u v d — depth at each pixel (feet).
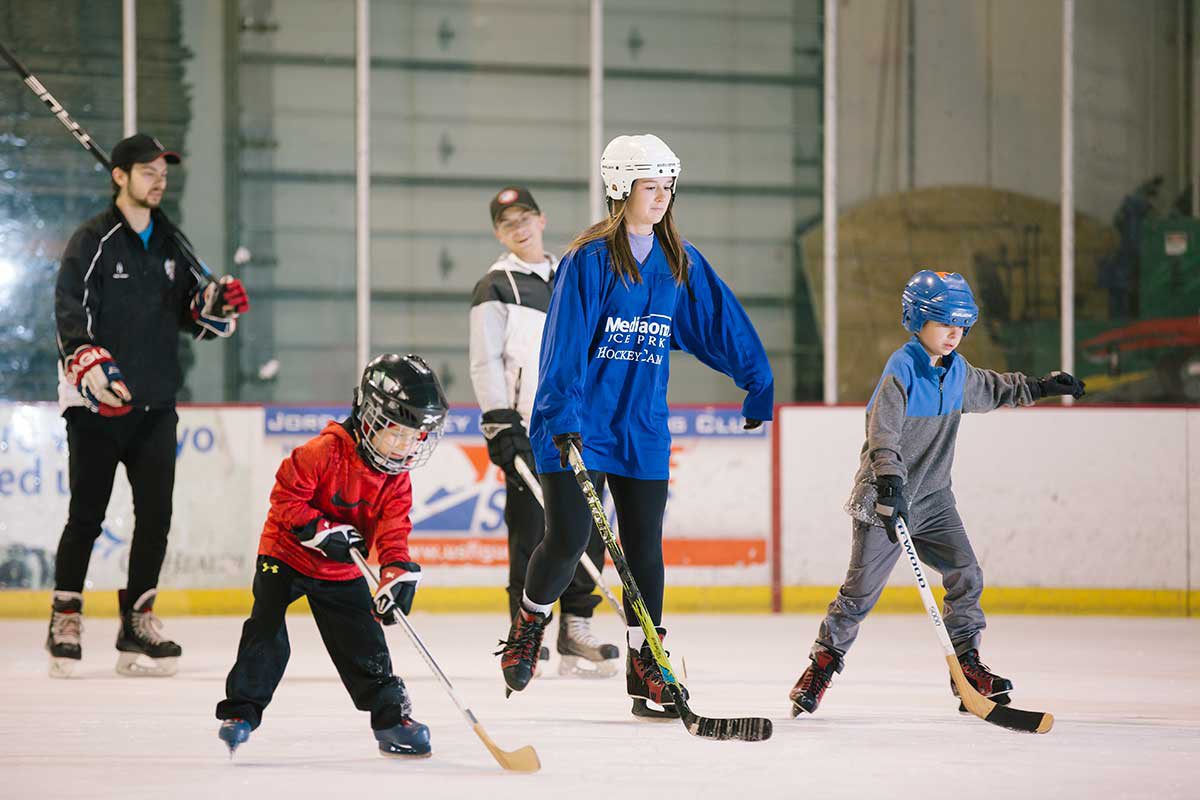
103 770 33.68
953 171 99.81
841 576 82.28
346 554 33.24
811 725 40.52
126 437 54.49
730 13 99.40
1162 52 99.76
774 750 35.99
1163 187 99.76
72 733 39.50
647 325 40.63
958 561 42.11
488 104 97.81
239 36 95.04
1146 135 99.81
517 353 54.24
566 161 98.89
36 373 93.04
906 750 36.01
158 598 78.95
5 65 92.79
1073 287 99.66
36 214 93.15
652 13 98.94
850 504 41.70
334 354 96.37
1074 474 81.51
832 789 30.91
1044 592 81.41
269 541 34.58
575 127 98.89
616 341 40.37
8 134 92.79
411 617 77.61
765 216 99.66
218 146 95.04
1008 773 32.83
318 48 95.91
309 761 34.81
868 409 41.83
